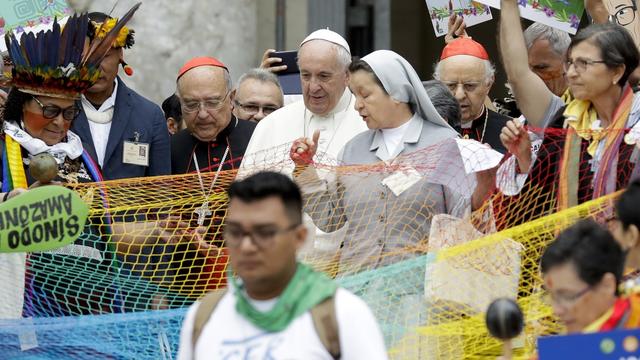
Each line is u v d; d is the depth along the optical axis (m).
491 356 20.92
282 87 31.73
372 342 14.58
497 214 22.39
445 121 24.08
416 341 21.03
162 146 26.66
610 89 21.56
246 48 39.59
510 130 21.70
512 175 22.31
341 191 23.14
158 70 37.34
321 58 26.12
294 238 14.97
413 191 22.72
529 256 21.03
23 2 27.31
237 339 14.86
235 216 14.84
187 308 22.91
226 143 28.28
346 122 26.53
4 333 22.16
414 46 46.72
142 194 23.97
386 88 23.19
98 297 24.00
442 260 21.00
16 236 20.67
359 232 22.89
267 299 14.95
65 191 20.91
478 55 27.70
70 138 24.84
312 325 14.64
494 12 43.12
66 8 27.52
